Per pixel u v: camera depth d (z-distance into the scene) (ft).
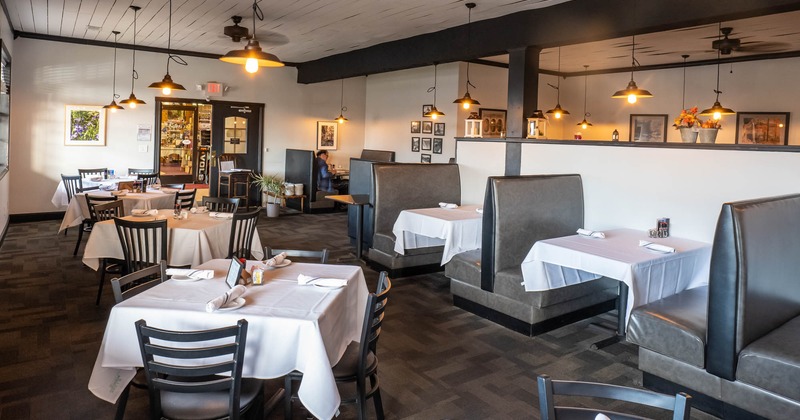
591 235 15.10
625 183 17.16
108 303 16.07
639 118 36.73
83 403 10.14
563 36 19.92
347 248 25.29
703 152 15.12
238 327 7.17
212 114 36.78
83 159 32.12
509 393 11.14
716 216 14.93
